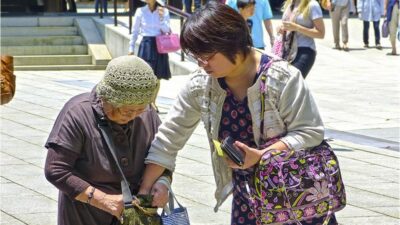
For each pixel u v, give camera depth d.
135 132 3.72
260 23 9.69
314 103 3.62
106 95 3.47
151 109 3.85
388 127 10.15
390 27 19.03
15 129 9.88
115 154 3.64
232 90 3.67
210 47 3.46
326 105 12.06
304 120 3.57
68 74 17.53
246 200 3.79
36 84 14.86
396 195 6.79
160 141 3.77
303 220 3.56
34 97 12.80
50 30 20.33
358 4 20.09
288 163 3.53
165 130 3.78
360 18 20.00
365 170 7.68
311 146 3.59
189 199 6.64
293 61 8.33
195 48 3.50
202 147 8.76
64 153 3.60
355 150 8.63
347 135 9.55
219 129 3.73
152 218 3.67
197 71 3.77
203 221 6.05
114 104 3.47
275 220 3.56
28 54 19.39
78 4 31.36
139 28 11.48
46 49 19.53
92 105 3.63
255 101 3.61
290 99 3.56
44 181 7.26
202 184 7.14
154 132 3.82
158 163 3.74
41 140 9.17
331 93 13.45
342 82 15.00
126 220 3.60
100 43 19.61
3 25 20.42
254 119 3.63
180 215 3.72
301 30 8.22
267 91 3.58
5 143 8.98
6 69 4.30
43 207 6.43
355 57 18.86
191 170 7.66
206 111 3.73
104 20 20.53
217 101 3.71
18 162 8.02
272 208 3.54
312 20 8.25
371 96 13.04
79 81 15.66
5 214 6.23
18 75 17.08
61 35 20.33
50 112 11.23
